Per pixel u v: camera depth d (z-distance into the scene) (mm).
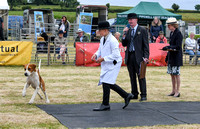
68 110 5957
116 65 5973
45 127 4793
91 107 6293
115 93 7988
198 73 12148
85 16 23625
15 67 12273
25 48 12617
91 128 4766
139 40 7020
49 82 9383
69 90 8258
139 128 4820
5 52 12484
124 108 6223
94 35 23500
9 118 5289
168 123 5137
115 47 5887
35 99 7051
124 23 24500
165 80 10273
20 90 8062
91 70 12148
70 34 19188
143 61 7016
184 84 9648
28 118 5312
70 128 4727
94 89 8469
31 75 6410
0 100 6828
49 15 28688
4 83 9000
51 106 6320
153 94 8008
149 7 25172
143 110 6070
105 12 27156
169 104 6711
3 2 20859
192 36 14906
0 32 16141
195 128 4883
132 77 7285
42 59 13336
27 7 74375
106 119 5328
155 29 16297
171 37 7719
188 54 14945
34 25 25500
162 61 13875
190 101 7133
